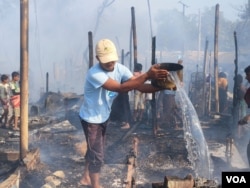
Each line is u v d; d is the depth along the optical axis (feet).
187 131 20.39
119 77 14.73
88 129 15.66
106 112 15.76
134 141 22.77
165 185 13.12
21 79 20.13
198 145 20.75
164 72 11.65
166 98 33.50
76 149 23.93
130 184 16.42
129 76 14.92
